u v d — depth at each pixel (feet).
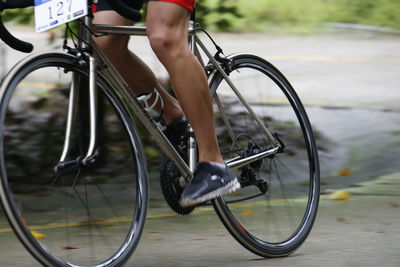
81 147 27.73
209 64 32.12
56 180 29.96
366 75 97.40
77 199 33.17
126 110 28.86
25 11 54.90
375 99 82.99
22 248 34.55
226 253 33.78
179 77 27.94
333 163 57.77
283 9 149.38
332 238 36.55
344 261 32.12
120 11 25.88
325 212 42.80
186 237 36.91
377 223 39.88
